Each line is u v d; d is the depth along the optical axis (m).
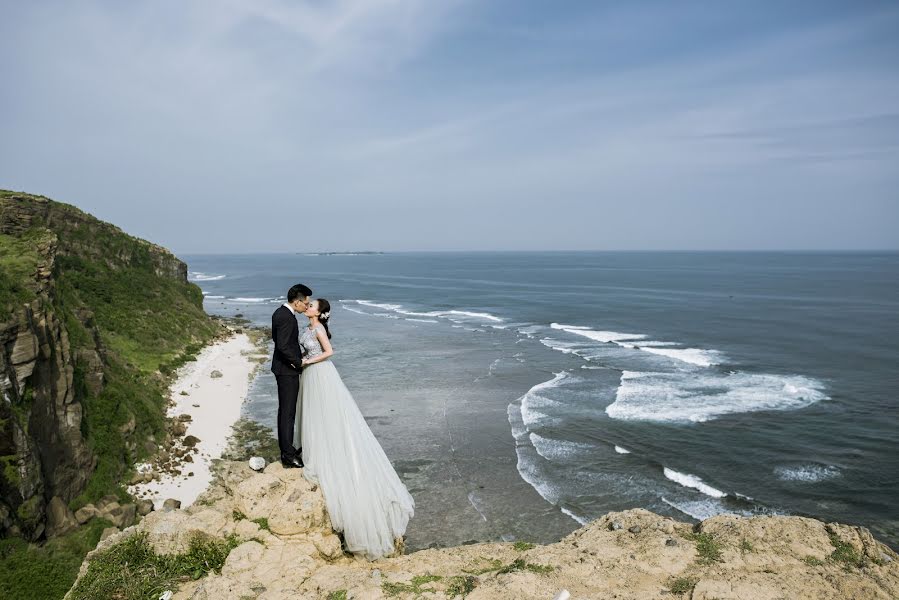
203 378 44.97
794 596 5.52
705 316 79.69
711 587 5.60
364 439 7.49
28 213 40.56
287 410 7.48
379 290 137.88
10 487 19.78
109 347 41.34
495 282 161.75
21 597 18.08
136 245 61.34
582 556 6.48
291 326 7.28
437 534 22.06
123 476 26.64
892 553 6.24
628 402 36.84
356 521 6.98
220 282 176.00
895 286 127.25
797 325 69.75
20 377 21.70
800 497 24.00
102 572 6.55
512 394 39.41
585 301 103.75
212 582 5.86
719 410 34.94
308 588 5.91
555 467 27.33
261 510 7.01
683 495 24.42
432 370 47.06
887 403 36.22
